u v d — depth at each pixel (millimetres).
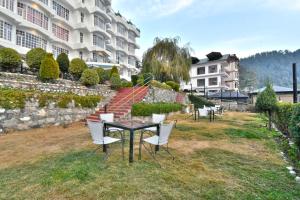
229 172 4508
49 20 24906
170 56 25344
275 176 4281
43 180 3934
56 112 11039
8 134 8641
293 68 10141
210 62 51000
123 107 13367
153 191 3572
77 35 30266
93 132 5227
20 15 20750
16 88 10203
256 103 11031
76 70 15438
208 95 36500
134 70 50125
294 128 5359
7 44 18172
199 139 7996
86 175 4184
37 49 13914
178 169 4652
